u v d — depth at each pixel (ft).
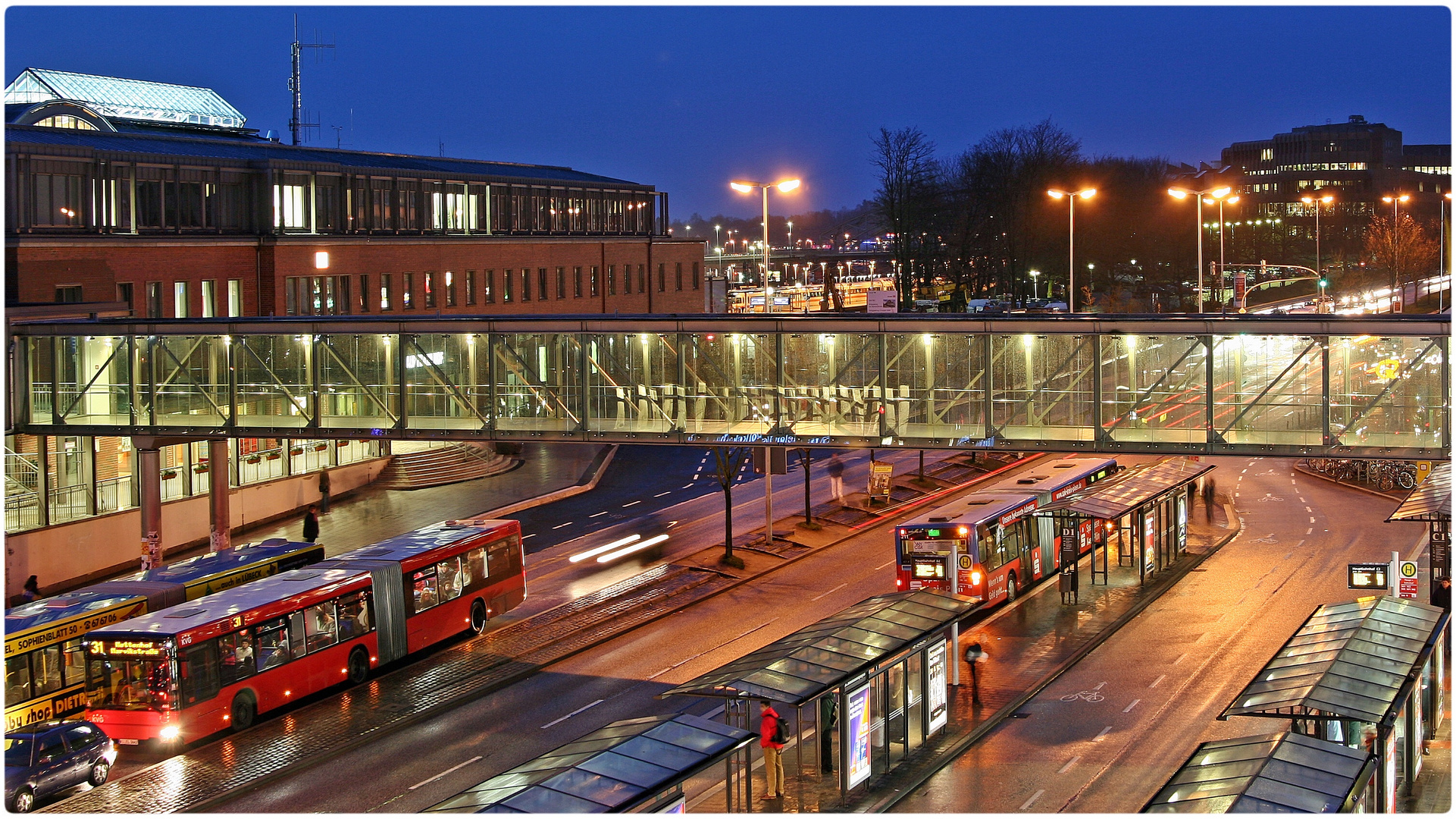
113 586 119.75
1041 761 99.60
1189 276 487.20
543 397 139.54
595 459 236.84
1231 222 558.56
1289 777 71.67
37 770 92.17
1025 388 126.93
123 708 102.63
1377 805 81.71
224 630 107.14
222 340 145.79
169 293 186.19
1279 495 217.97
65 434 144.05
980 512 146.72
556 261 281.13
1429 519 125.70
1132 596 150.00
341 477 200.95
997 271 451.53
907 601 110.32
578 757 75.56
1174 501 168.66
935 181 445.78
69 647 107.65
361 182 222.07
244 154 216.13
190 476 168.35
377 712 112.88
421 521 184.24
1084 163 474.49
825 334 131.34
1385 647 95.45
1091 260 460.96
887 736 97.35
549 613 143.54
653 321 135.64
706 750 76.33
